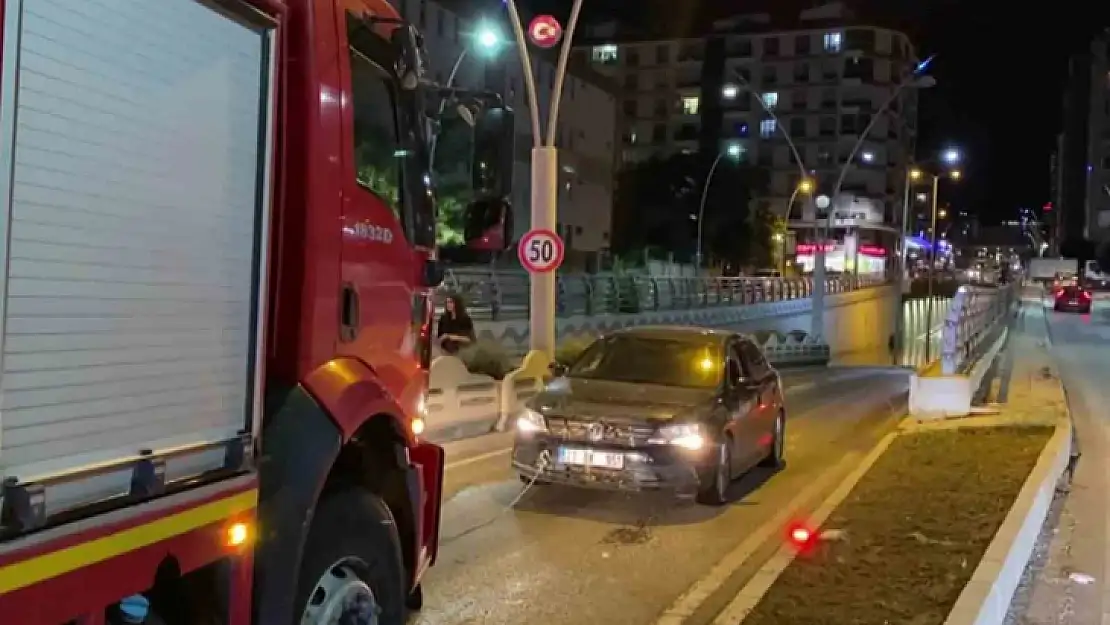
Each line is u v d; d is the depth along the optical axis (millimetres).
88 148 2797
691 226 77000
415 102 5066
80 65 2750
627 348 10680
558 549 7914
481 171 5188
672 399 9547
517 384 15047
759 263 80000
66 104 2703
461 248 5344
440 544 7926
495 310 27734
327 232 4176
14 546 2568
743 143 105125
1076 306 51469
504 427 14484
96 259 2846
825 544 7523
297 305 4039
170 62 3146
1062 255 115438
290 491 3850
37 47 2586
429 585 6848
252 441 3611
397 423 4664
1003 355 25562
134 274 3012
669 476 9000
